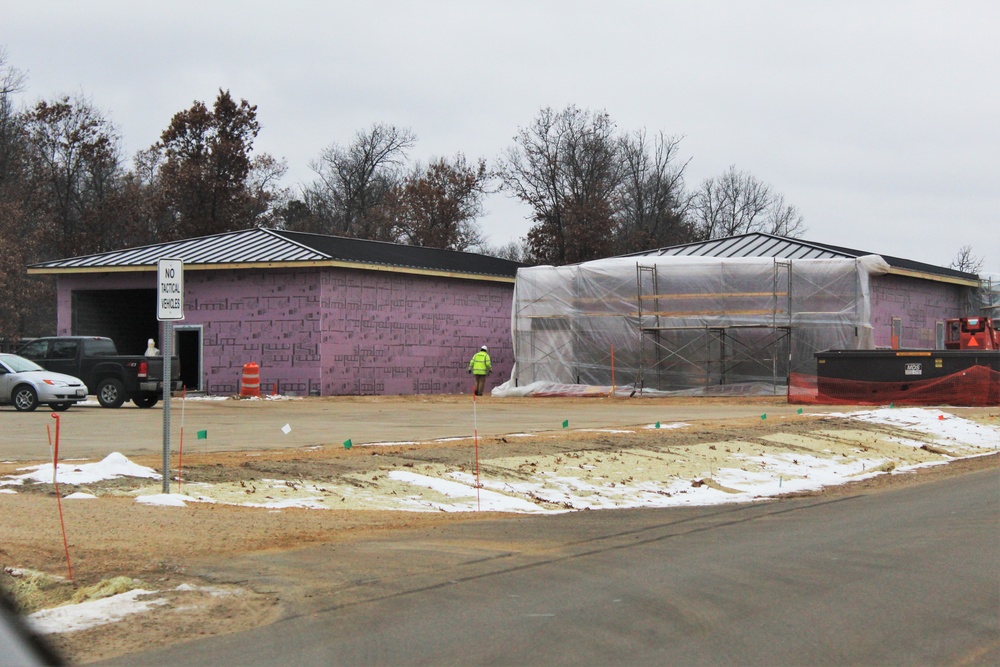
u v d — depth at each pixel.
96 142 66.56
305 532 11.50
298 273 39.06
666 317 41.50
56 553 10.05
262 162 83.94
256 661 6.90
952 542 11.24
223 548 10.55
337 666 6.77
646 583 9.16
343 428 23.97
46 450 18.14
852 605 8.30
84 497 12.88
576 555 10.54
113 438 20.64
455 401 38.91
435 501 14.09
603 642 7.25
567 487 15.65
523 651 7.04
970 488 16.34
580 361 42.84
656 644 7.19
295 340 39.06
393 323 41.88
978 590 8.84
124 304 46.38
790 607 8.25
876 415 27.33
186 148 68.88
